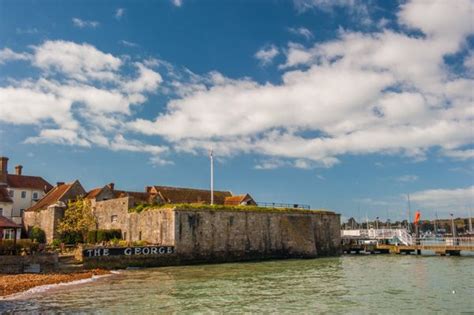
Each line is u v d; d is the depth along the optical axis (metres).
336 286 34.69
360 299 29.06
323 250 71.56
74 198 73.69
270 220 65.12
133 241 57.69
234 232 60.62
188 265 54.06
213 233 58.41
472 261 57.69
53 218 66.00
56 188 81.50
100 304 27.06
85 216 65.50
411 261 58.75
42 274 40.81
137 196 73.19
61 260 48.34
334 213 74.81
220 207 59.97
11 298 29.00
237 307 26.42
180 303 27.52
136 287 33.97
